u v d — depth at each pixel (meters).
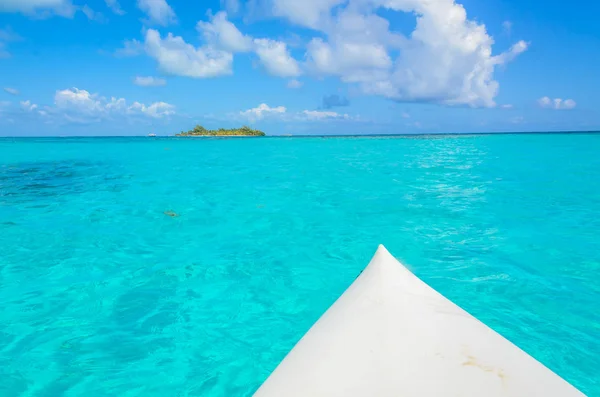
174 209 8.17
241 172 13.95
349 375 1.13
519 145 27.00
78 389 2.82
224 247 5.87
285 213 7.83
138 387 2.85
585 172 13.00
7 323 3.72
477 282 4.48
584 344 3.28
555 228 6.49
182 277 4.79
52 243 6.00
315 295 4.34
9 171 14.23
